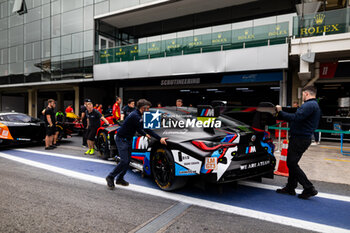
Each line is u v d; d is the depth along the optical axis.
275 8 12.66
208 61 11.46
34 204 3.15
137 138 4.41
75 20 17.14
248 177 3.33
